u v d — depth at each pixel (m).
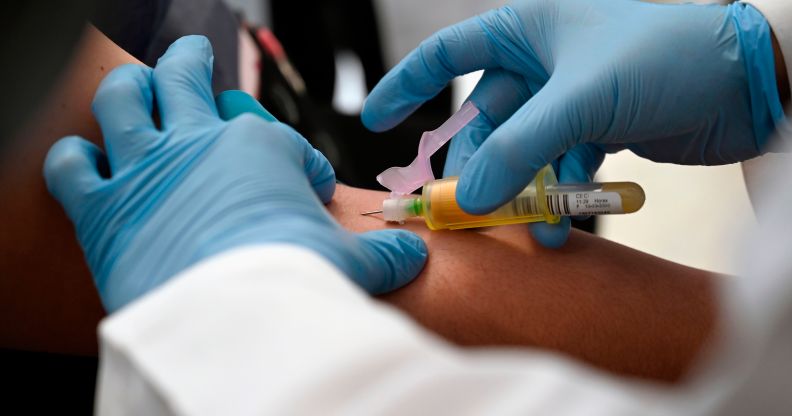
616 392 0.51
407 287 0.95
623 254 1.01
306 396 0.48
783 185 0.51
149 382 0.53
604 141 1.10
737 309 0.50
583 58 1.06
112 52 0.97
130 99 0.89
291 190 0.80
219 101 1.02
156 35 1.30
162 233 0.78
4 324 0.89
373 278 0.86
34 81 0.57
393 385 0.49
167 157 0.84
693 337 0.91
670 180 1.99
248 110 1.02
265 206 0.77
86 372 0.94
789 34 1.00
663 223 1.93
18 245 0.86
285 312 0.53
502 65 1.23
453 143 1.19
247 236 0.73
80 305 0.90
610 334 0.92
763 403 0.48
